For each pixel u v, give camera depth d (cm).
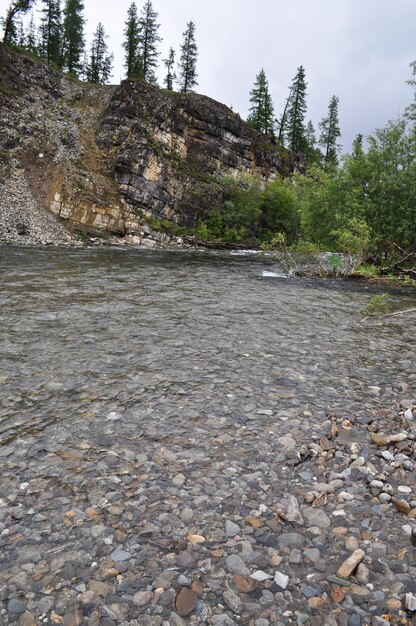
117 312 1100
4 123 4147
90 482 402
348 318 1181
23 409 547
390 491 400
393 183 2447
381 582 291
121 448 464
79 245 3509
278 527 348
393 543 331
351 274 2238
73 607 264
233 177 5772
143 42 7619
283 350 845
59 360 729
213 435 500
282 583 289
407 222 2347
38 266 1936
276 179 6325
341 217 2564
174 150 5425
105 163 4572
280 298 1443
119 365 718
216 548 322
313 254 2556
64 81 5525
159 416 543
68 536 330
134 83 5141
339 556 317
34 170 3931
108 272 1877
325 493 396
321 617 262
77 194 3938
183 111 5600
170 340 874
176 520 353
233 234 5144
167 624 254
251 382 668
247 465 441
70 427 505
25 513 355
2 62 4769
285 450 473
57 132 4512
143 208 4478
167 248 4184
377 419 559
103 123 4947
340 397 629
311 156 9006
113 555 311
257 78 7712
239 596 277
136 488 396
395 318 1214
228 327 1005
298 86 8256
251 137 6681
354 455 466
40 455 444
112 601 270
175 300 1302
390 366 778
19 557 307
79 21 7656
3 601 268
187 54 7950
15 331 882
